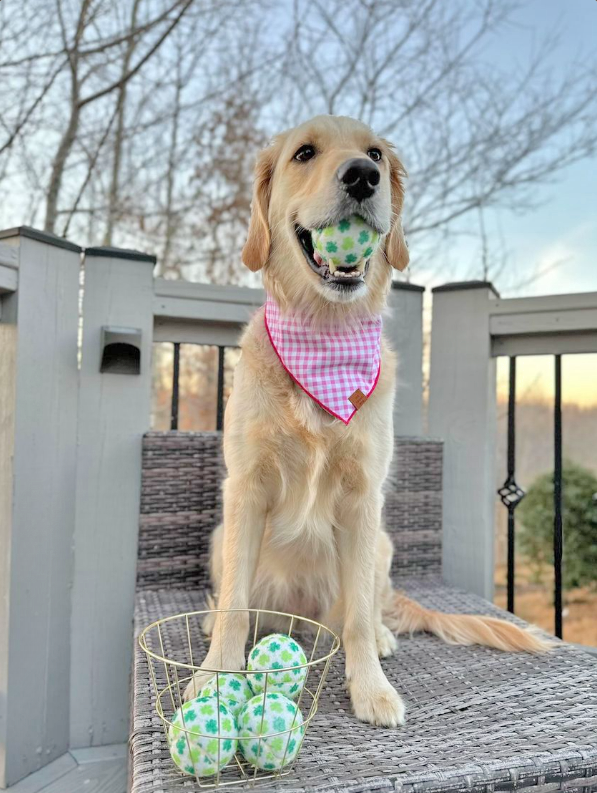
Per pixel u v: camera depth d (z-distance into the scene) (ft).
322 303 5.49
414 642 6.07
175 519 7.42
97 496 7.17
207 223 21.71
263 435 5.33
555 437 7.86
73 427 7.04
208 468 7.55
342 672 5.22
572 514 19.80
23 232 6.29
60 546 6.84
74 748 7.00
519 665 5.41
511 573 8.23
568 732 4.07
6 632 6.14
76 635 7.06
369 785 3.33
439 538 8.32
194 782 3.37
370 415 5.49
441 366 8.58
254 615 6.42
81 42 17.75
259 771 3.53
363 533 5.40
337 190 4.88
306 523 5.60
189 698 4.31
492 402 8.46
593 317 7.49
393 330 8.73
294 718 3.48
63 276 6.84
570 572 19.67
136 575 7.31
